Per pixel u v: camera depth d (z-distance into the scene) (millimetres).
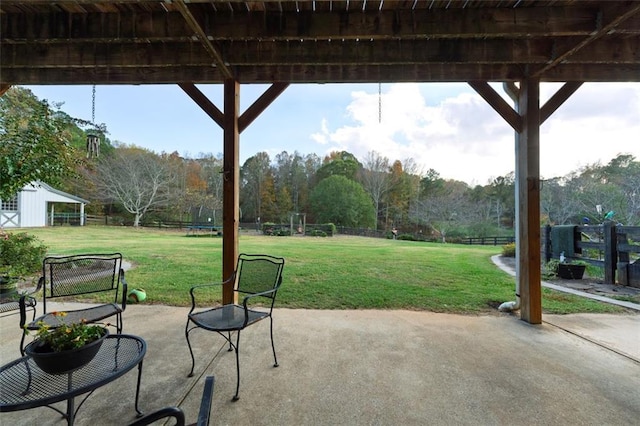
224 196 3080
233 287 3012
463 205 20828
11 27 2404
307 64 2805
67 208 21938
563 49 2525
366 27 2338
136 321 2910
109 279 2551
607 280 4734
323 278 4840
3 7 2314
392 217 26828
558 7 2238
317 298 3750
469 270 5645
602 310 3354
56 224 18297
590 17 2219
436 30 2314
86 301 3551
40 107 4551
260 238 15148
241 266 2539
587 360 2176
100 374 1272
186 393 1747
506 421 1514
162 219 23016
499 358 2199
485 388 1810
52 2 1969
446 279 4844
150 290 4004
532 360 2172
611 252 4707
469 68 3020
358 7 2295
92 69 3154
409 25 2326
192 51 2803
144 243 10328
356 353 2270
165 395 1726
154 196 21609
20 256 4527
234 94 3078
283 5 2271
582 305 3525
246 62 2775
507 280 4797
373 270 5559
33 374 1312
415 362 2131
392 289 4191
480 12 2291
